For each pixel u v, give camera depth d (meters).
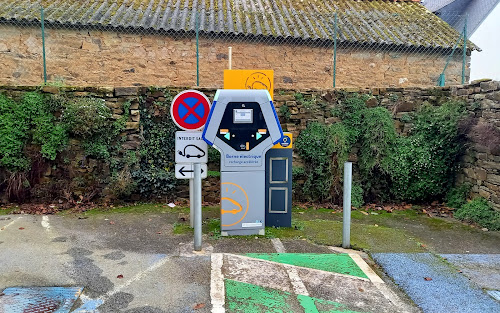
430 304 3.37
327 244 4.70
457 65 9.45
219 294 3.39
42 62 8.37
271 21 9.50
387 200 7.03
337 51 9.09
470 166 6.47
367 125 6.92
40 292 3.33
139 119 6.61
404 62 9.31
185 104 4.80
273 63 8.95
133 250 4.36
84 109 6.15
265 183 5.21
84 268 3.84
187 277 3.70
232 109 4.64
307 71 9.05
